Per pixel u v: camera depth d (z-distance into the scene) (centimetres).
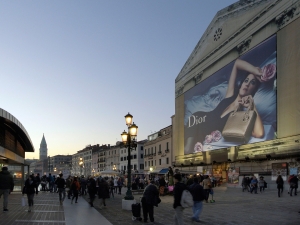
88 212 1644
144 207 1373
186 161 5569
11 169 3712
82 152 15825
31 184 1591
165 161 7156
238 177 3897
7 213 1503
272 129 3569
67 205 2017
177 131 6009
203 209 1814
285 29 3506
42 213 1554
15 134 3117
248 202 2191
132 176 6278
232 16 4481
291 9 3438
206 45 5125
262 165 3744
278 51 3588
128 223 1330
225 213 1631
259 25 3925
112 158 11919
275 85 3581
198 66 5331
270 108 3628
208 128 4909
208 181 2219
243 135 4047
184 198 938
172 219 1455
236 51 4328
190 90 5559
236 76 4288
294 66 3344
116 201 2467
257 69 3897
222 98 4581
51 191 3397
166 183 3491
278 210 1711
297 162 3209
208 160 4856
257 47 3931
